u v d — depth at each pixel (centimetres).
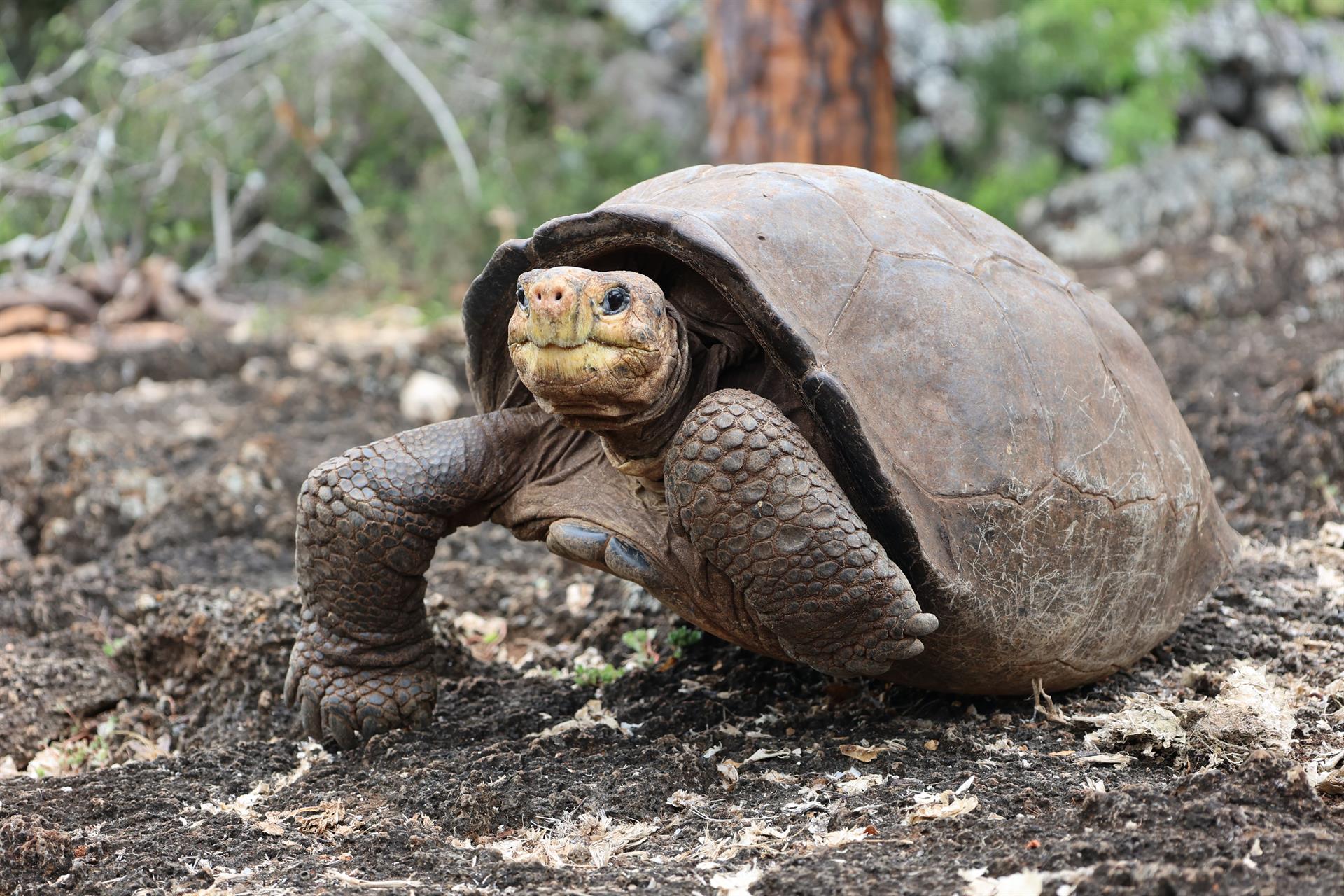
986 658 416
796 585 375
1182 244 1272
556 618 635
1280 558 618
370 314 1390
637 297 372
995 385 405
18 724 555
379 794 416
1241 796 343
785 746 436
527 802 390
